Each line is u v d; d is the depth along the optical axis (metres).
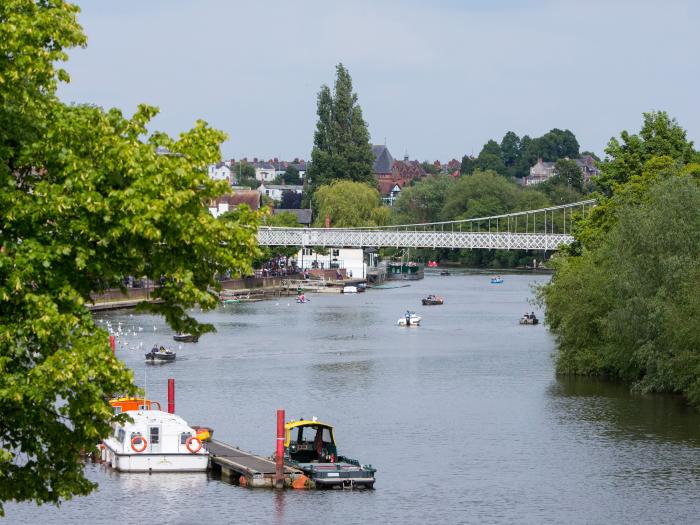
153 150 59.06
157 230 56.53
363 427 138.50
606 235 196.38
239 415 145.38
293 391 165.25
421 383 173.75
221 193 60.88
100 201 56.62
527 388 168.25
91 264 58.09
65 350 57.22
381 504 104.06
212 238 60.00
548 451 124.81
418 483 111.38
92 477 113.81
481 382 174.88
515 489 109.06
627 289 158.25
